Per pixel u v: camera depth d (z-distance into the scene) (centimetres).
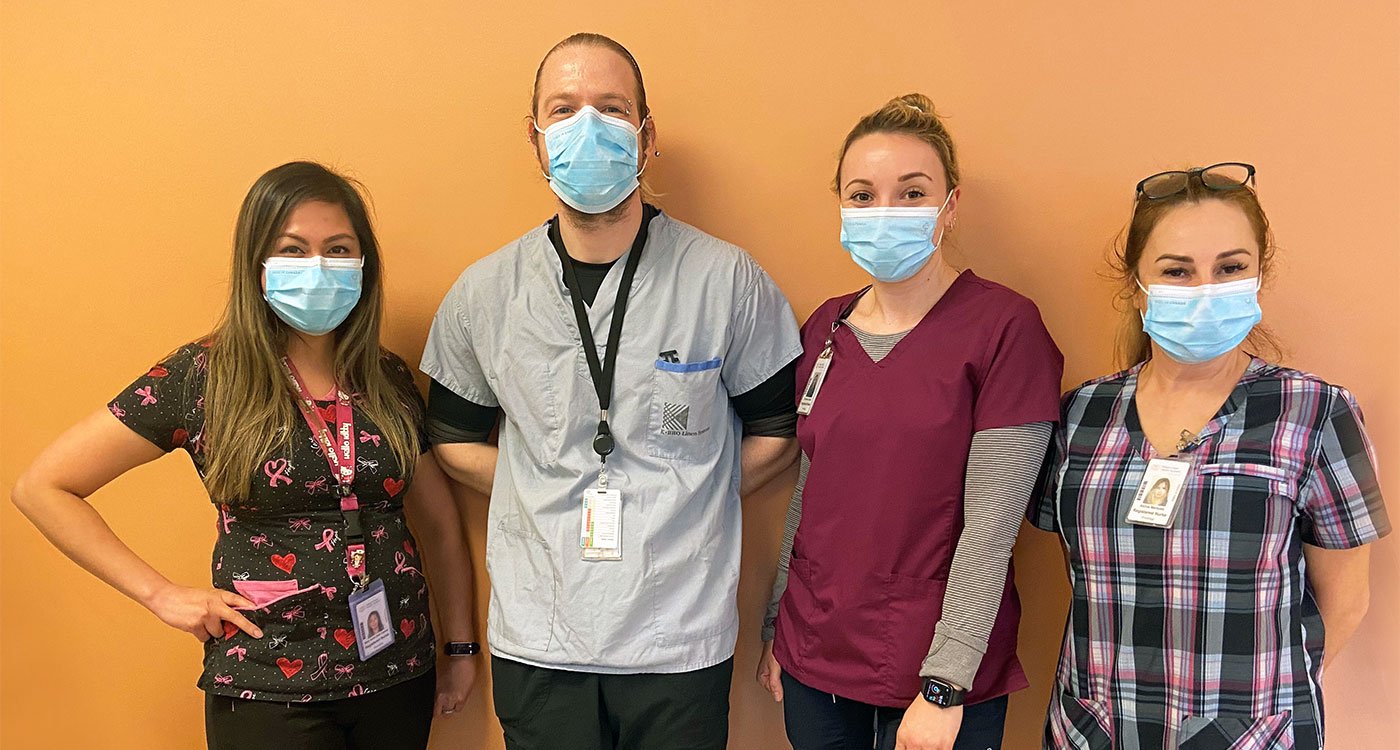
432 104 177
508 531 156
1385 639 167
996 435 133
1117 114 166
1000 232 171
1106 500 131
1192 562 124
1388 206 161
